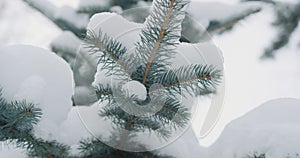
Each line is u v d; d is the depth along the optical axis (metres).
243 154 0.92
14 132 0.83
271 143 0.92
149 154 0.88
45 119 0.87
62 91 0.90
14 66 0.89
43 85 0.88
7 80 0.87
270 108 0.99
